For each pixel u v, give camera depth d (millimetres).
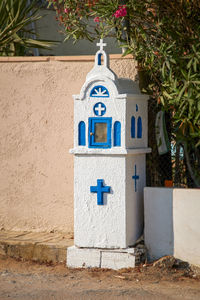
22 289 5465
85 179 6168
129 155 6090
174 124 6590
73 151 6172
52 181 7125
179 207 6012
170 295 5246
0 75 7293
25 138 7227
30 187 7230
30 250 6578
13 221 7316
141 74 6645
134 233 6238
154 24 6305
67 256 6258
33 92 7164
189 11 6215
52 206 7137
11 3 8711
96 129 6117
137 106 6262
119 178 6043
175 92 6109
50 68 7078
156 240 6156
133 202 6195
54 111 7078
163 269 5941
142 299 5129
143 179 6461
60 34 11617
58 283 5664
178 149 6637
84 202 6180
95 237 6156
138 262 6082
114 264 6082
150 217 6188
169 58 6012
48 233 7133
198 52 5926
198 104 5871
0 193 7359
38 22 11648
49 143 7121
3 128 7316
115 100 6020
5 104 7293
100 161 6105
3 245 6668
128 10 6293
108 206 6090
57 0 7121
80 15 6770
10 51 8555
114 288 5465
